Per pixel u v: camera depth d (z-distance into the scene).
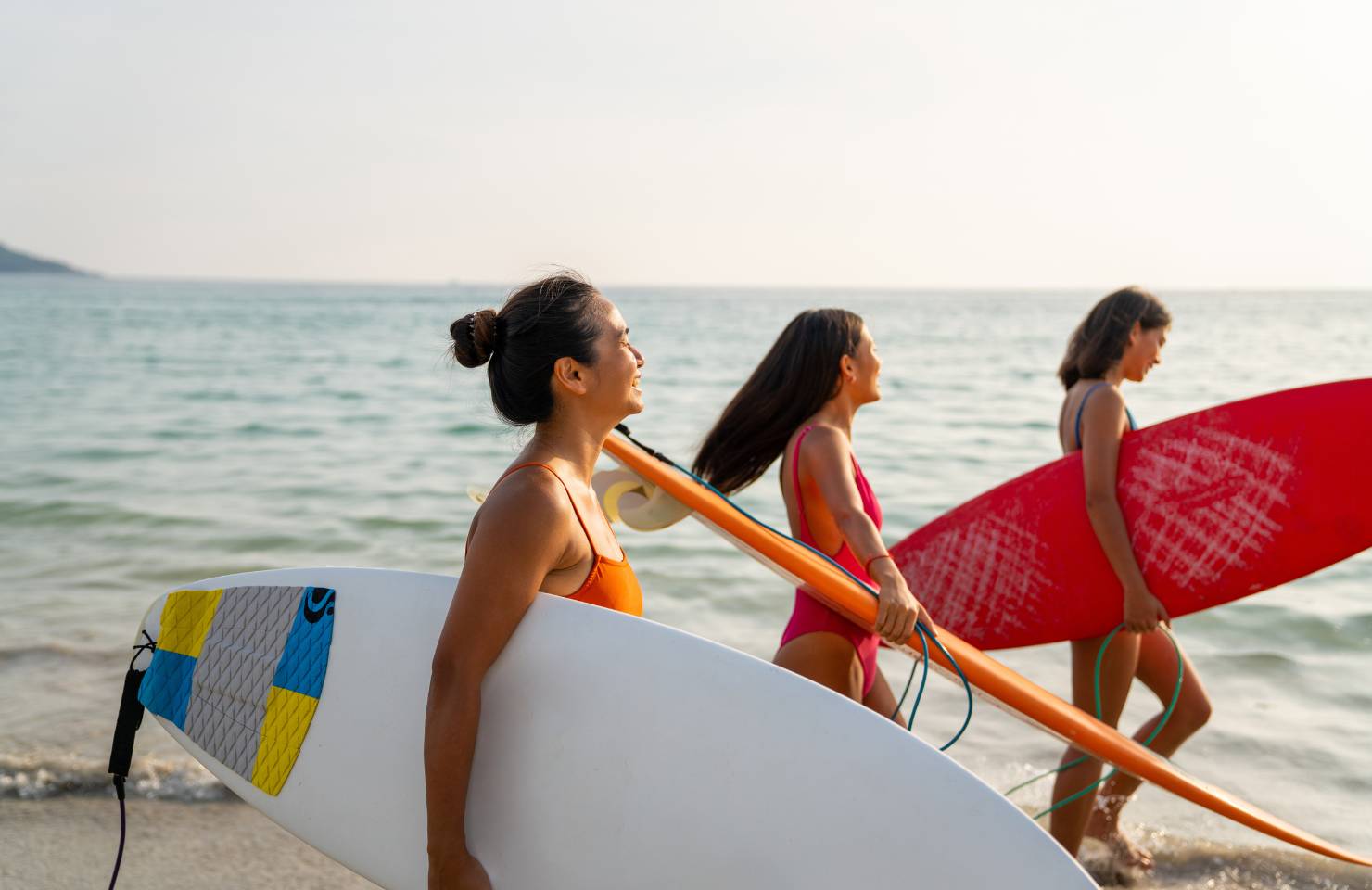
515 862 1.81
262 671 2.06
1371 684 4.62
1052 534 3.44
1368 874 3.10
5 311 63.59
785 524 7.76
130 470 10.07
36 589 5.91
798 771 1.75
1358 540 3.16
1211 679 4.72
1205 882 3.07
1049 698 2.59
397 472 10.12
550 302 1.81
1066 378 3.43
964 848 1.69
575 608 1.84
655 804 1.78
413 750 1.90
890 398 17.45
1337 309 93.12
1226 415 3.31
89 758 3.64
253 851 3.08
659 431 13.12
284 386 19.20
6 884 2.87
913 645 2.46
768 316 70.69
